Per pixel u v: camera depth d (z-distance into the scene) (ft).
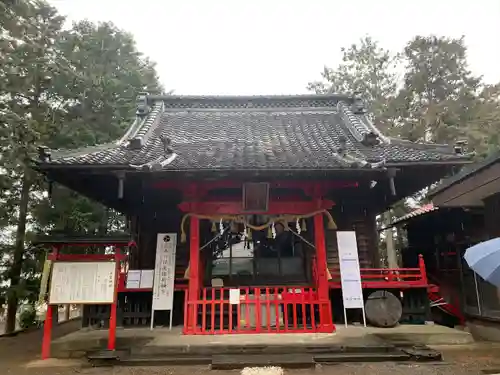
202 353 22.57
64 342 25.22
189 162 25.94
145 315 31.58
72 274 23.81
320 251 28.53
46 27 42.75
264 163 25.46
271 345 23.03
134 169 25.54
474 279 36.09
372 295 29.58
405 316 31.30
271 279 31.78
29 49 38.29
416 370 20.13
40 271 45.91
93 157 27.02
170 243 30.73
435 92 68.80
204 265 31.99
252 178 26.78
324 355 22.04
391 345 23.03
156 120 39.75
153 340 24.50
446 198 38.11
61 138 46.88
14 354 29.27
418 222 47.85
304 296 28.09
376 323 28.78
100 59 53.31
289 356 21.80
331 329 26.66
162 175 25.45
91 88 47.80
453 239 40.06
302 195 31.53
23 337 39.50
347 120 39.83
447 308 40.55
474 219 36.17
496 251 13.52
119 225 60.08
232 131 37.99
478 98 66.44
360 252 34.76
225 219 28.50
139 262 33.94
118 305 31.65
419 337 26.20
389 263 66.59
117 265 24.02
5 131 32.96
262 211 28.55
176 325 31.37
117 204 36.73
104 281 23.72
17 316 53.62
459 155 26.63
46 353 24.02
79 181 29.43
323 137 35.70
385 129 66.90
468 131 60.13
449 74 67.41
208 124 40.70
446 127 61.41
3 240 47.47
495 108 64.28
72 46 49.34
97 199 34.96
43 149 25.36
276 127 39.50
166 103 44.80
